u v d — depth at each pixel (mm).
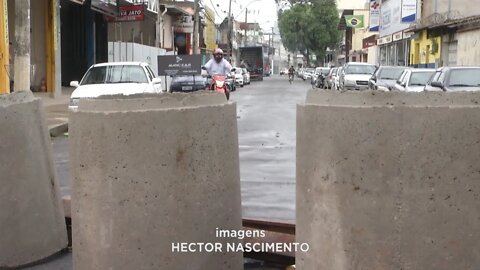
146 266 3508
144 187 3475
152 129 3455
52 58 23891
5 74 17641
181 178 3529
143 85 14148
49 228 4754
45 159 4824
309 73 67375
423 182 2811
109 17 30609
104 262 3545
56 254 4797
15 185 4516
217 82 17938
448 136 2801
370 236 2875
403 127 2803
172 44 48188
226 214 3797
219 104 3775
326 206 2998
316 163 3049
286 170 9242
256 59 66062
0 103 4492
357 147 2869
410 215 2824
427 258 2840
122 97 3719
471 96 2865
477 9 32406
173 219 3518
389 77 21984
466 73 13633
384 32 47406
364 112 2844
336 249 2967
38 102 4844
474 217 2846
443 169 2809
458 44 28484
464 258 2848
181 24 49375
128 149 3459
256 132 14758
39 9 23734
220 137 3734
